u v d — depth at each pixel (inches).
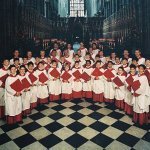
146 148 169.9
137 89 206.5
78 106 273.3
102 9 1273.4
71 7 1732.3
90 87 294.8
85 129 205.9
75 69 297.0
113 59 332.2
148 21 455.8
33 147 174.2
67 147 173.8
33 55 673.6
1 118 235.1
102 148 171.5
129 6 608.1
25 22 594.9
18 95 214.1
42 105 278.2
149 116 224.4
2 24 407.5
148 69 243.6
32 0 722.2
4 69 240.5
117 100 257.3
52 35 1230.9
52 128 209.0
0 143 180.7
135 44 530.9
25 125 216.4
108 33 1021.8
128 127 209.0
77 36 1259.8
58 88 293.1
